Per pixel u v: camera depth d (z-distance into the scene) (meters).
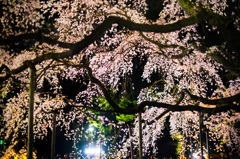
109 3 7.86
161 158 15.28
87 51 8.87
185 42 8.80
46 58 4.82
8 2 5.73
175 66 9.19
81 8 7.58
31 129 4.67
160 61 9.84
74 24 7.93
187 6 4.77
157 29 4.64
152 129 10.79
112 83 10.25
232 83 9.02
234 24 5.22
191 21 4.70
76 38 7.80
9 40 4.40
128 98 13.02
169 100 10.34
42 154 16.16
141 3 8.46
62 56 4.79
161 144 16.75
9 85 8.12
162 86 13.08
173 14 8.43
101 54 8.85
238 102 6.04
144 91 10.69
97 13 7.52
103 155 12.05
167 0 8.44
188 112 10.71
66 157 13.88
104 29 4.68
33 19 5.48
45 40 4.55
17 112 8.57
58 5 7.43
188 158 14.77
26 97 8.84
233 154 11.89
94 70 9.63
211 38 10.34
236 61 6.96
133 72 14.73
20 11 5.83
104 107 11.48
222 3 7.40
